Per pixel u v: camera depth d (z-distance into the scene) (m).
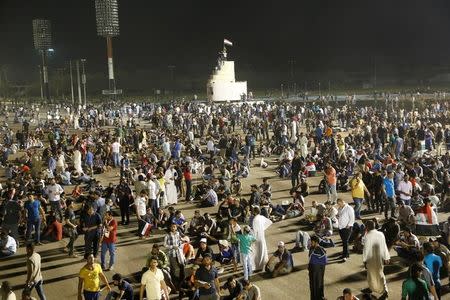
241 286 12.24
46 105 80.62
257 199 19.78
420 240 15.78
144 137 35.22
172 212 18.62
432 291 10.71
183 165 24.69
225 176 27.31
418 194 20.39
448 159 26.94
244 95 65.75
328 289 13.71
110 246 15.59
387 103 59.81
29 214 18.17
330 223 17.17
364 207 21.45
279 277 14.77
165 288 11.66
